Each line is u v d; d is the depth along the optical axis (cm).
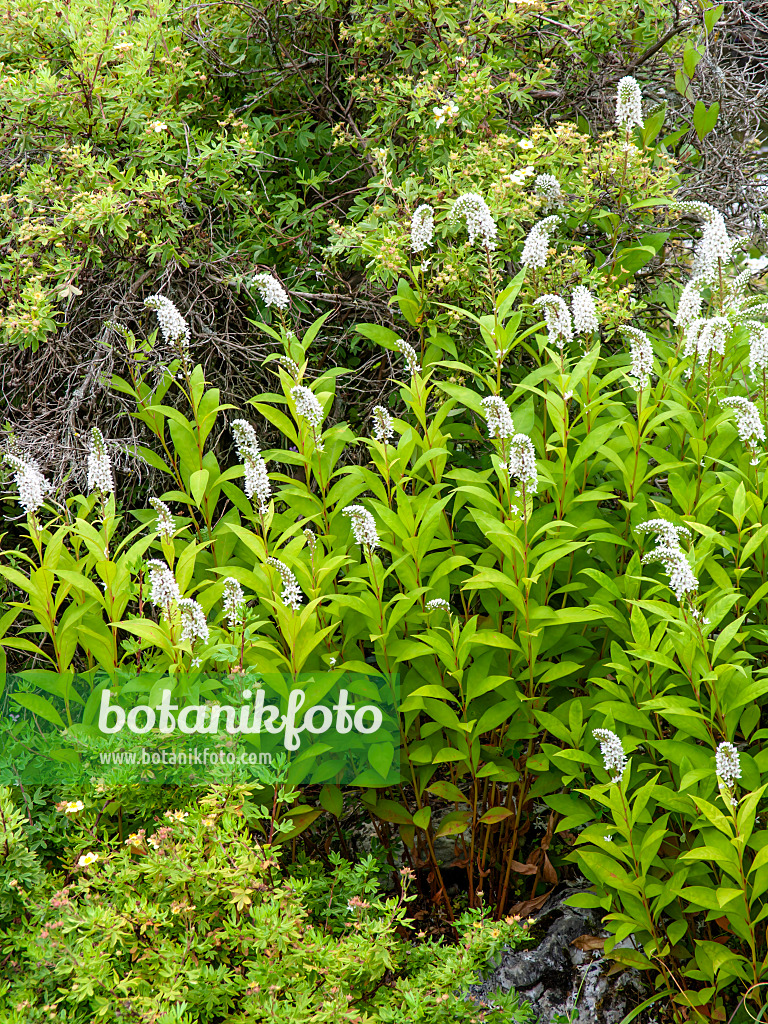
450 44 410
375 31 411
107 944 239
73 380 399
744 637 267
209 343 408
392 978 272
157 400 351
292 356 349
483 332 329
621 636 297
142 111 399
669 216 400
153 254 379
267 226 418
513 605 307
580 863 285
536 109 474
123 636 307
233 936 237
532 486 281
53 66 414
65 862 286
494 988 292
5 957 254
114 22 392
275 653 291
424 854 338
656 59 475
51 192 376
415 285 388
